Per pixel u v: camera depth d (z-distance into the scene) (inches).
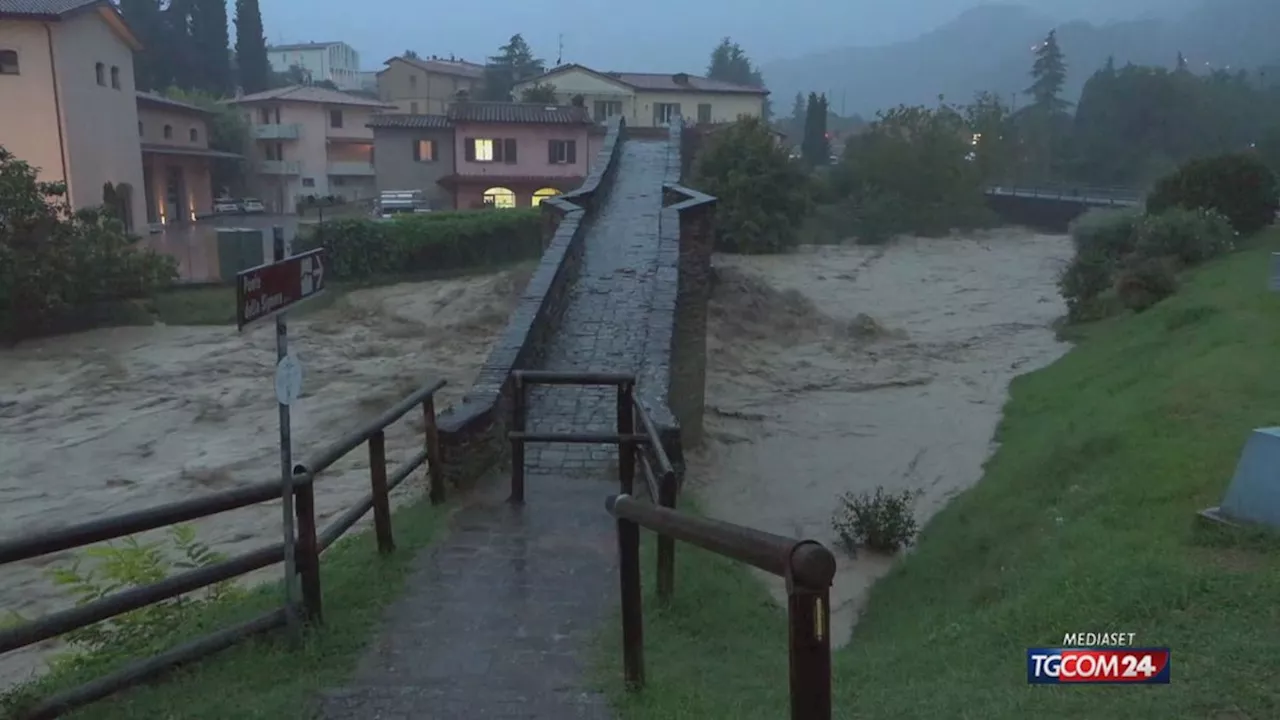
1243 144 2910.9
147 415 781.9
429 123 2034.9
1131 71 3127.5
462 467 372.2
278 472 655.1
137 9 2847.0
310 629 241.4
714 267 1336.1
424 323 1109.1
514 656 241.0
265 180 2397.9
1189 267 1033.5
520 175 1994.3
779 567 133.8
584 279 656.4
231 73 3132.4
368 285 1285.7
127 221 1606.8
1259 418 446.9
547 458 417.1
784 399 847.7
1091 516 380.8
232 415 784.9
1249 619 247.0
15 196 979.9
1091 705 212.1
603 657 241.3
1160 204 1206.9
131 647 248.2
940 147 2209.6
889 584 438.9
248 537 534.0
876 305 1317.7
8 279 959.6
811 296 1362.0
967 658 267.6
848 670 272.2
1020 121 3654.0
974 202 2322.8
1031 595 306.0
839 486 611.8
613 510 208.2
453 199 1999.3
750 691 232.8
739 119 1878.7
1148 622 258.8
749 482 619.5
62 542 178.5
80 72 1409.9
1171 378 577.6
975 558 421.1
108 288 1056.8
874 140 2260.1
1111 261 1101.7
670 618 278.4
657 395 428.1
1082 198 2471.7
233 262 1203.2
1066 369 828.0
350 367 936.9
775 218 1776.6
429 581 287.9
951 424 756.6
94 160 1450.5
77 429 747.4
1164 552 303.9
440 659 238.5
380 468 300.5
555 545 319.0
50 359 944.9
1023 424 708.0
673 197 834.2
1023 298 1373.0
